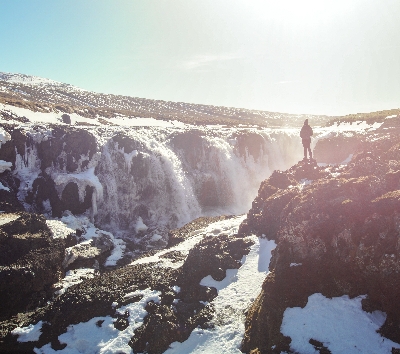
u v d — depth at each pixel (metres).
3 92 71.56
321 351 8.51
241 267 12.86
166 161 28.91
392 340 8.34
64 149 26.00
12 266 15.09
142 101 103.19
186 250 15.97
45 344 11.15
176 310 11.51
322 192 11.48
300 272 10.46
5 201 22.09
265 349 9.22
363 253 9.53
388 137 18.14
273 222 14.35
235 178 32.88
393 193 10.19
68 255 17.78
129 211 26.69
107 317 11.48
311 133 18.28
